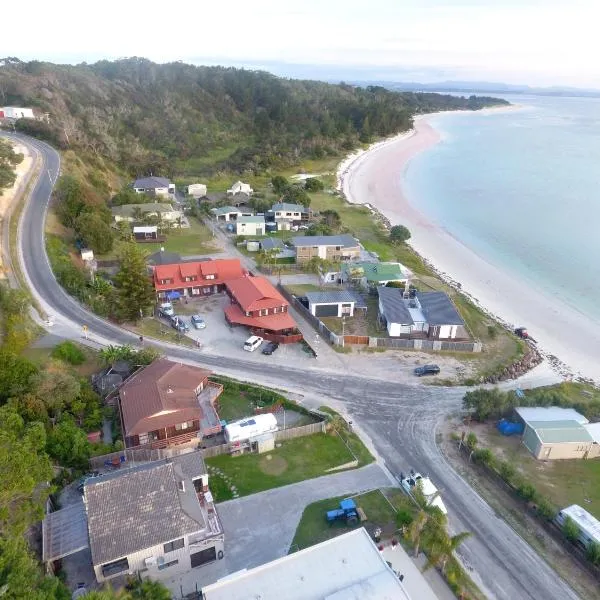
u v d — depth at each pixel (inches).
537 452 1951.3
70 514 1428.4
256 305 2731.3
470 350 2726.4
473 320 3100.4
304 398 2244.1
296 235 4355.3
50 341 2389.3
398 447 1980.8
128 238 3971.5
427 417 2180.1
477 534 1594.5
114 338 2549.2
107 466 1736.0
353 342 2714.1
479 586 1417.3
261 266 3609.7
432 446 2000.5
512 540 1583.4
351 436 2011.6
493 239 4837.6
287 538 1524.4
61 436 1690.5
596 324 3297.2
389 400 2277.3
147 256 3472.0
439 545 1380.4
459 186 6825.8
